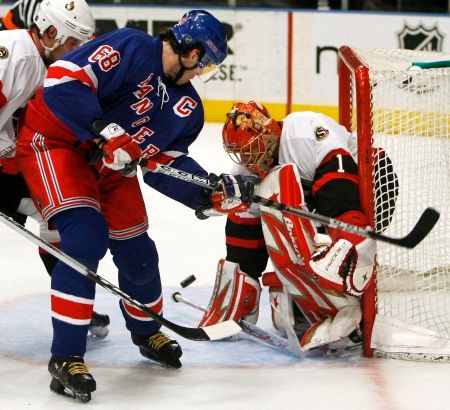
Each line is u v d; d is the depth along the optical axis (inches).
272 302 498.3
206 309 529.3
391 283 528.1
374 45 1205.7
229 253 512.4
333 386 439.8
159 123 455.8
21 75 465.7
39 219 517.3
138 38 433.7
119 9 1290.6
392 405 415.8
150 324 470.3
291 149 479.8
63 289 425.4
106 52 426.0
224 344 506.6
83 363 430.3
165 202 889.5
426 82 504.4
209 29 437.1
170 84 454.0
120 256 462.9
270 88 1257.4
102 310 565.0
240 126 462.0
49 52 482.3
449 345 474.9
